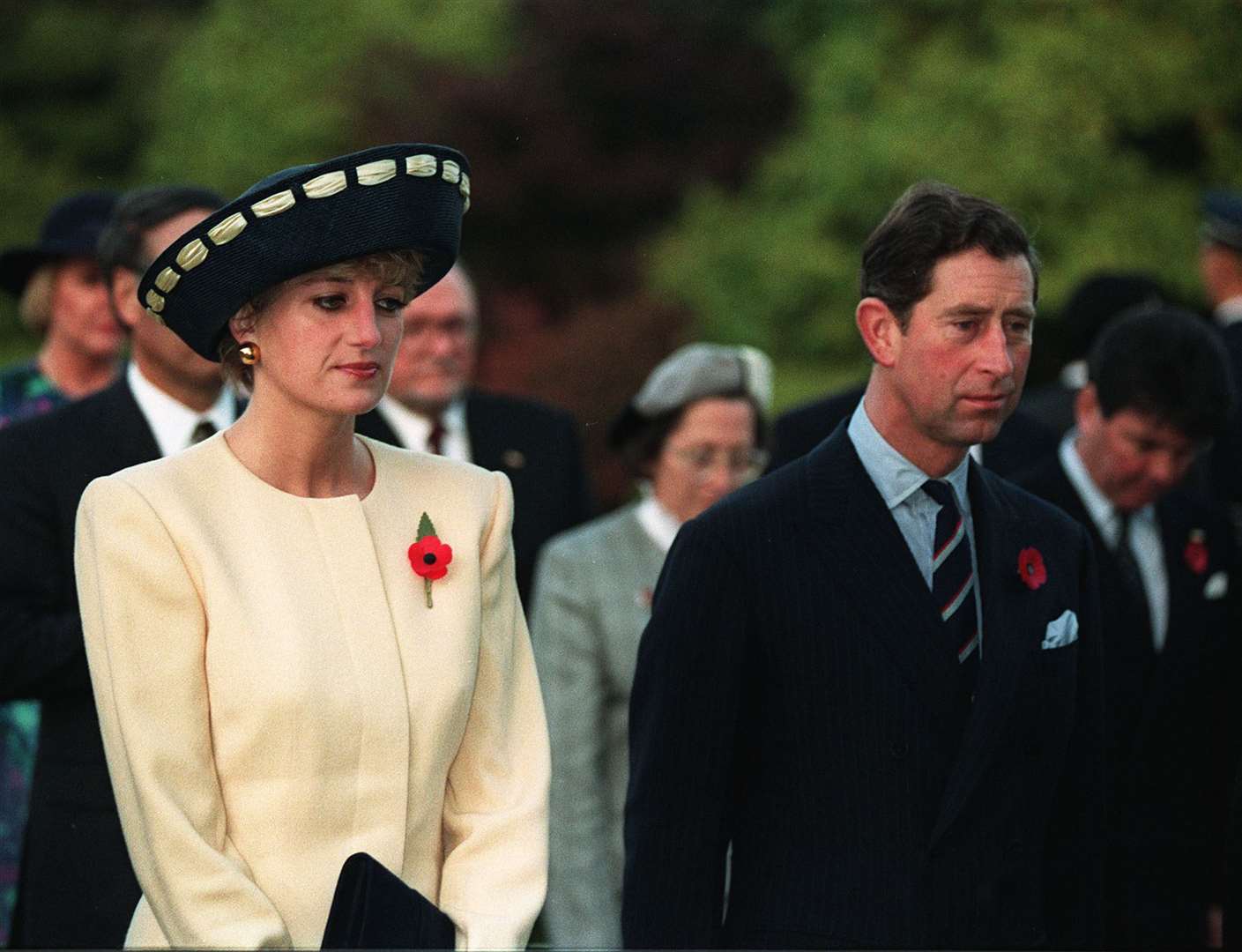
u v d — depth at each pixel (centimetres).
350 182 1190
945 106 6431
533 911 1239
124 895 1619
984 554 1380
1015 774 1361
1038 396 2439
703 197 7369
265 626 1205
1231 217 3092
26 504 1688
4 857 1991
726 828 1372
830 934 1315
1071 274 6056
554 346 5028
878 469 1375
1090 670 1438
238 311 1223
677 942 1349
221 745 1200
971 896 1334
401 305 1243
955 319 1317
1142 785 1823
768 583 1355
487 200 7550
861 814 1331
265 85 8044
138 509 1208
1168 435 1759
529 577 2325
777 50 8081
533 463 2359
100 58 8625
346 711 1207
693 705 1352
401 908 1164
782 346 6844
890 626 1343
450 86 7788
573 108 7862
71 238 2269
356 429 2247
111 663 1203
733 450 2056
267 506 1236
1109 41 6216
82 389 2312
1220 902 1905
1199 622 1838
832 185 6744
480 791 1277
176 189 1769
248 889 1173
